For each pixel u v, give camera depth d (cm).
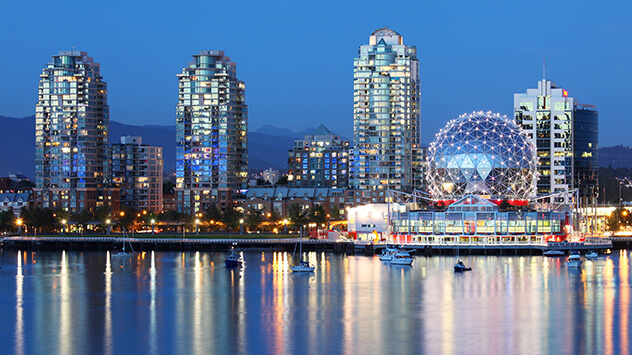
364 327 14125
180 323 14550
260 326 14238
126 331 13950
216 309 15875
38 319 15075
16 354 12594
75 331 14025
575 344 12875
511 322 14475
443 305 16162
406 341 13100
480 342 13025
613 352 12388
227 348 12738
